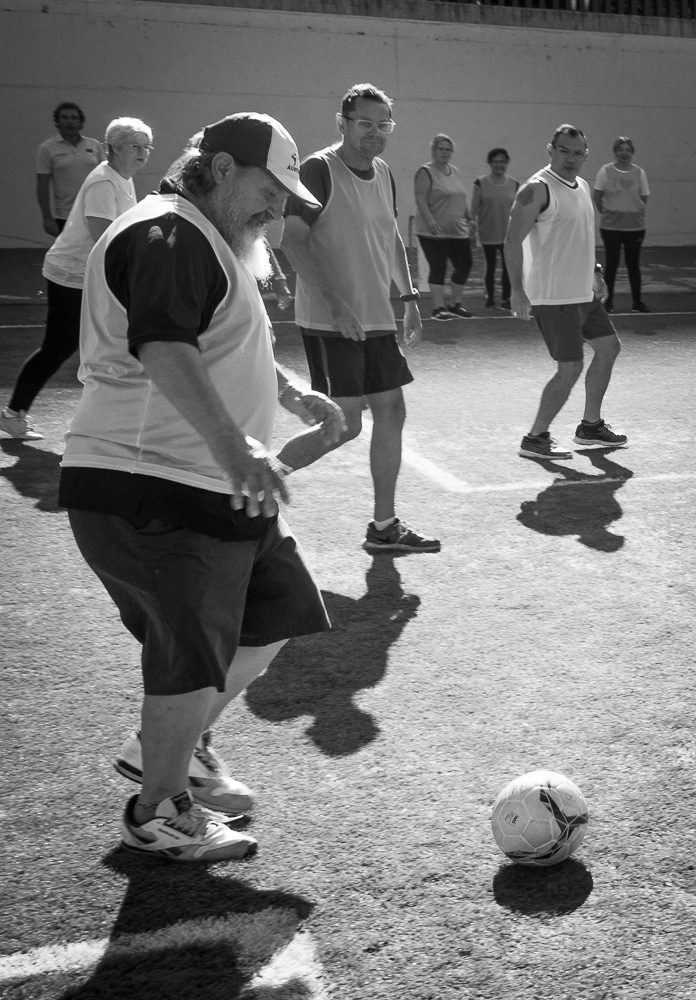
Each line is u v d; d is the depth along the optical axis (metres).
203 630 2.54
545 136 22.23
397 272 5.19
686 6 23.02
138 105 19.31
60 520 5.49
